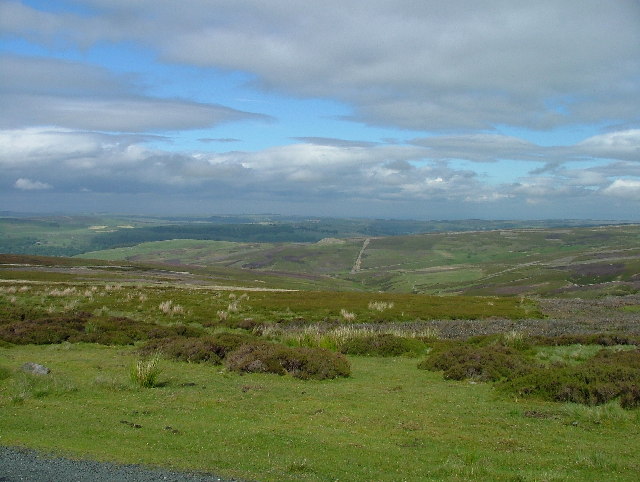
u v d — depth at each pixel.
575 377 15.87
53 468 8.74
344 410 14.12
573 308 50.78
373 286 189.38
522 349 25.61
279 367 19.75
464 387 17.64
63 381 16.00
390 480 8.89
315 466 9.40
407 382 18.61
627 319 41.66
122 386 15.98
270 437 11.20
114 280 75.56
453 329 35.44
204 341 23.39
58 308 39.94
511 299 60.44
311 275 188.38
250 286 91.94
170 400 14.67
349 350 25.69
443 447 11.02
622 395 14.49
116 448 10.05
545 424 12.92
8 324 28.84
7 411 12.65
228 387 16.89
